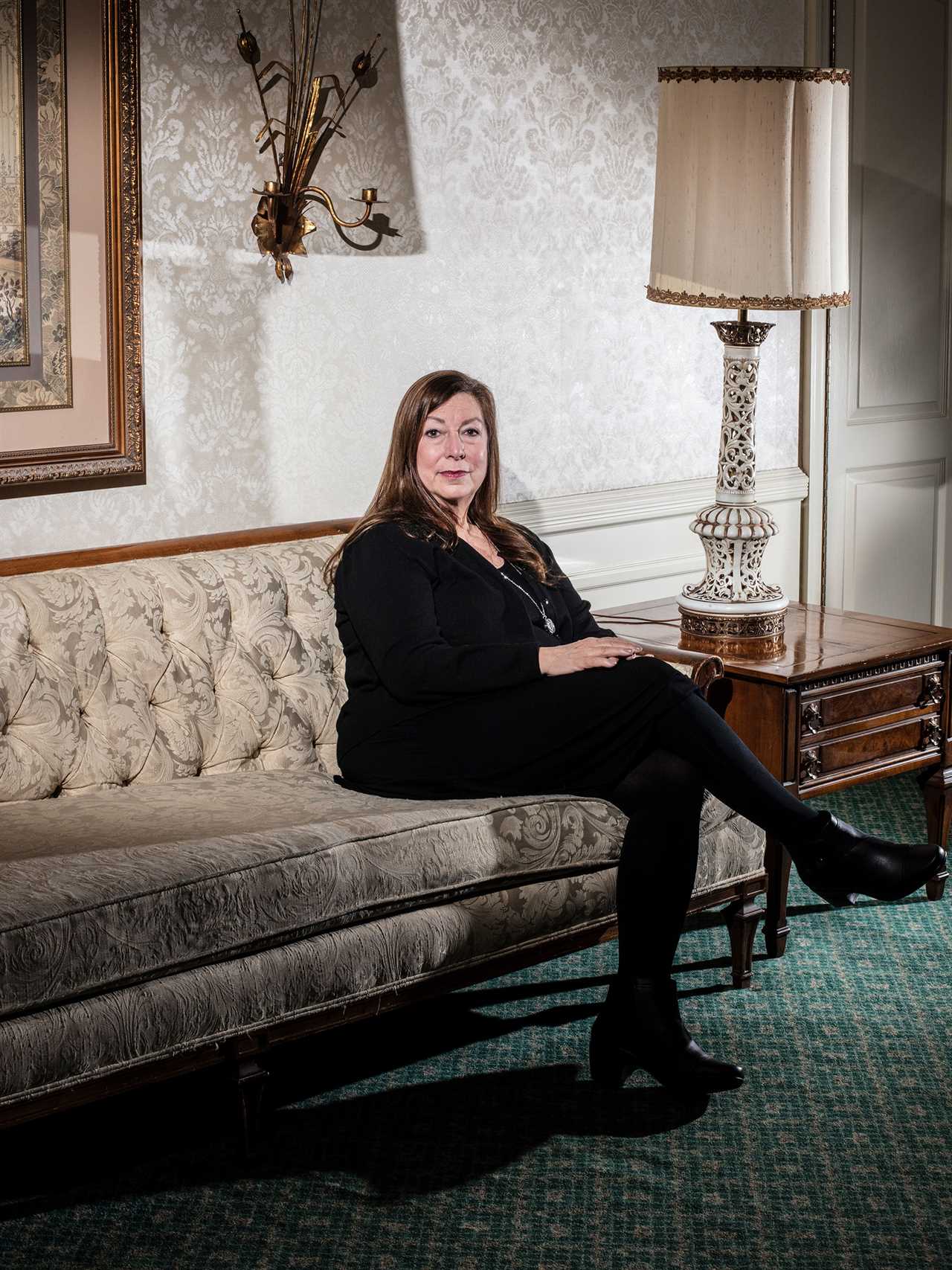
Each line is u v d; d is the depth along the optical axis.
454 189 3.47
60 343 2.87
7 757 2.54
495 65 3.50
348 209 3.28
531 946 2.52
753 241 3.01
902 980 2.93
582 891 2.56
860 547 4.66
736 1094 2.49
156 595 2.79
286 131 3.11
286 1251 2.05
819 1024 2.74
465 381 2.84
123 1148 2.33
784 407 4.34
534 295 3.67
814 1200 2.18
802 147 2.98
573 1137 2.36
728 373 3.23
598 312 3.80
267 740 2.87
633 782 2.52
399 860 2.34
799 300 3.03
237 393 3.17
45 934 1.97
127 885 2.06
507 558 2.92
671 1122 2.40
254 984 2.18
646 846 2.45
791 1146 2.33
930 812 3.40
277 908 2.19
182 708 2.76
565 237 3.71
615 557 3.95
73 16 2.78
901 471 4.75
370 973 2.30
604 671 2.53
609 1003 2.49
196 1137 2.37
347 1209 2.16
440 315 3.50
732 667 3.07
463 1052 2.65
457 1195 2.20
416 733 2.63
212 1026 2.14
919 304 4.69
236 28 3.03
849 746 3.16
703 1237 2.09
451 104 3.43
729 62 4.01
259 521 3.25
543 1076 2.56
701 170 3.03
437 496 2.84
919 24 4.52
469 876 2.41
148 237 2.98
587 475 3.86
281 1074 2.57
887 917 3.26
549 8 3.57
